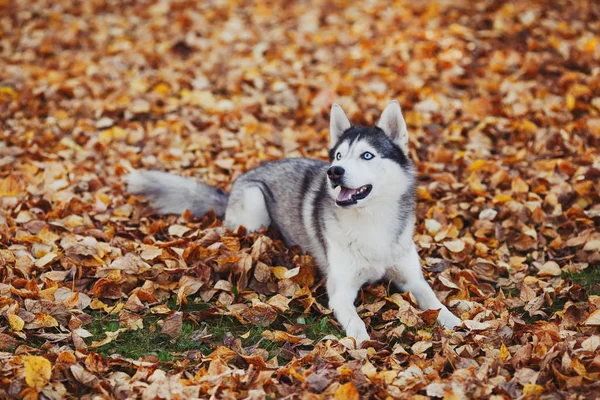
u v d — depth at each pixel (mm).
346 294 4977
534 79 8539
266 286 5215
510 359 4133
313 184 5535
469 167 6879
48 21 10719
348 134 5203
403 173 5051
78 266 5195
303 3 11352
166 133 7684
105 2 11453
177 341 4562
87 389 3959
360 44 9734
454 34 9664
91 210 6242
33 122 7895
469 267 5539
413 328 4738
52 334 4438
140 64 9352
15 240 5504
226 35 10188
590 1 10352
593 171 6297
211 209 6242
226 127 7902
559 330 4426
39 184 6527
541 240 5836
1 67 9273
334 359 4223
